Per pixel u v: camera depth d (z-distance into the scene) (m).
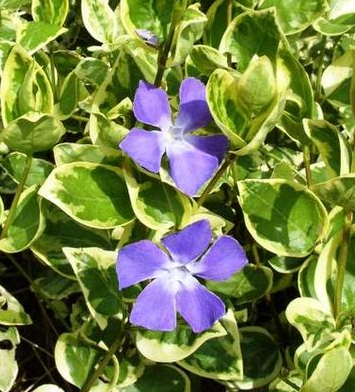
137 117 0.20
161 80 0.23
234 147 0.20
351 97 0.22
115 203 0.23
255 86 0.19
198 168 0.20
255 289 0.25
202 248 0.20
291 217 0.23
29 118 0.20
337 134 0.22
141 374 0.24
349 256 0.23
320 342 0.22
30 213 0.25
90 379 0.23
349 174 0.20
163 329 0.20
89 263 0.23
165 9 0.22
